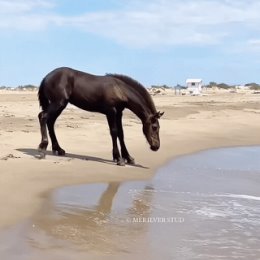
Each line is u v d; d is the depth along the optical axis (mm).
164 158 15008
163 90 93125
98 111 13227
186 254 6004
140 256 5887
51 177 10852
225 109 39031
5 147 14891
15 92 76938
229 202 9125
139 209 8375
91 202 8789
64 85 13102
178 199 9266
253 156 16484
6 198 8734
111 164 13109
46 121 13273
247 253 6098
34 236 6578
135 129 22000
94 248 6137
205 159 15375
